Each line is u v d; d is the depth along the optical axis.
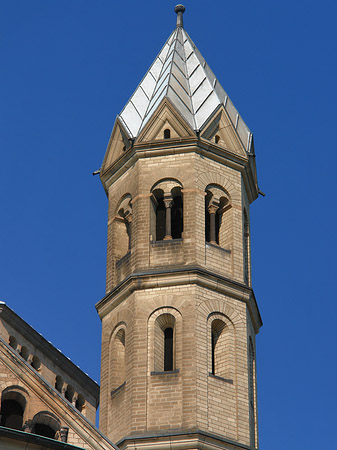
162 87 80.62
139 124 79.50
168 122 78.06
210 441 68.31
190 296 72.38
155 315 72.38
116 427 70.81
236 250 75.81
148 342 71.69
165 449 68.06
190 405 69.06
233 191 77.62
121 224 78.56
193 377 69.88
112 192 79.44
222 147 78.06
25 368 60.00
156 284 73.06
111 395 72.50
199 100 80.12
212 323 73.06
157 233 76.62
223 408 70.12
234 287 74.12
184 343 71.00
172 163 76.88
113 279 76.44
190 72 82.69
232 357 72.25
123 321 73.56
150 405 69.69
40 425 59.69
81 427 59.78
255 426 73.06
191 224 74.69
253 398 73.81
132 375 70.88
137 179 77.00
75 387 77.00
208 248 74.62
